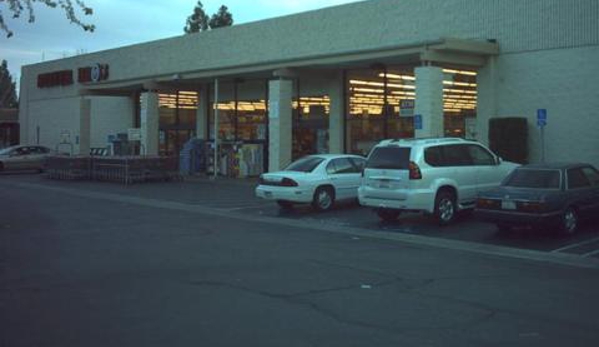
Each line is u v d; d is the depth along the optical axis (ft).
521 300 25.72
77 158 99.40
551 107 69.05
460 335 20.80
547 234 44.29
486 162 52.31
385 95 85.20
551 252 37.96
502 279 29.94
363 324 22.06
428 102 67.67
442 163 49.06
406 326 21.83
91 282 28.78
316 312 23.66
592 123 65.98
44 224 49.37
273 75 92.27
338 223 50.96
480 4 74.79
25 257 35.14
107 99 139.74
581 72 66.64
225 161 103.30
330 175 59.21
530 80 70.59
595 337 20.68
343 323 22.17
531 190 42.91
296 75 88.02
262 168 101.81
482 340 20.29
